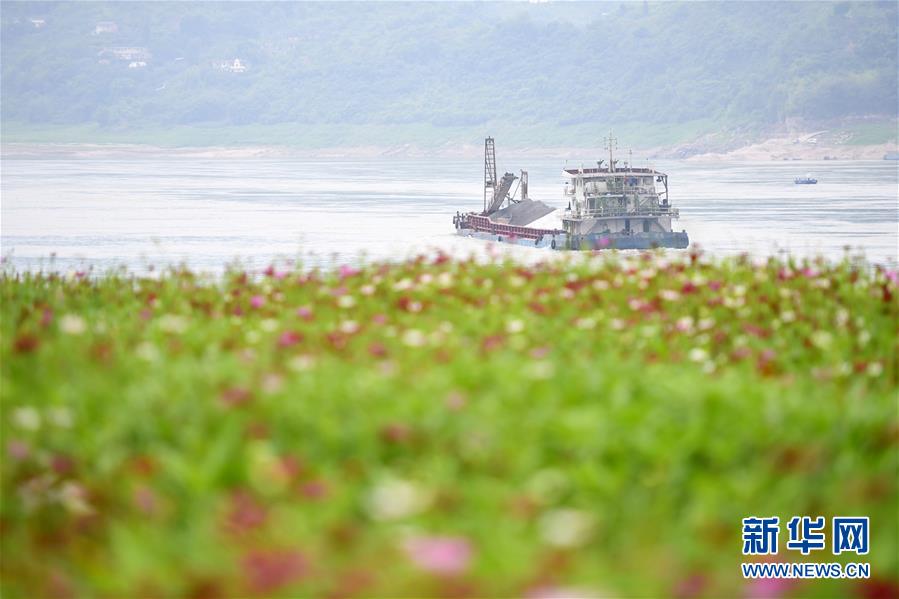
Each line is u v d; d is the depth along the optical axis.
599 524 29.70
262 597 25.88
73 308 59.19
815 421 35.91
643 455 33.34
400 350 46.91
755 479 32.00
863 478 31.84
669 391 39.09
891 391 43.56
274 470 31.52
